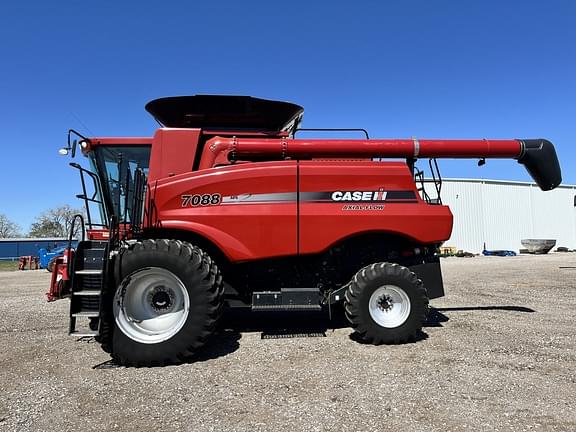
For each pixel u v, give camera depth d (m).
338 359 5.07
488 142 6.68
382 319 5.73
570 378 4.38
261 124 6.96
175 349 5.00
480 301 9.38
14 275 22.86
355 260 6.38
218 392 4.12
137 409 3.75
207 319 5.09
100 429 3.38
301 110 6.77
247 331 6.55
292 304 5.89
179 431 3.33
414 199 6.09
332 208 5.92
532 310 8.20
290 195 5.88
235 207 5.78
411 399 3.88
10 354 5.51
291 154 6.26
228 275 6.16
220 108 6.66
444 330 6.49
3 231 80.19
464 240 40.81
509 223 42.44
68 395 4.09
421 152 6.48
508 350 5.38
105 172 6.45
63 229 79.44
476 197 41.50
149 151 6.54
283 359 5.11
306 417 3.54
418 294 5.76
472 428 3.32
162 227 5.65
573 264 21.75
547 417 3.50
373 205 6.00
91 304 5.13
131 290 5.16
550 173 6.83
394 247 6.44
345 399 3.89
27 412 3.71
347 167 6.02
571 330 6.46
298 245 5.83
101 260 5.23
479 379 4.36
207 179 5.78
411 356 5.16
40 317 8.10
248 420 3.50
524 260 27.16
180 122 6.95
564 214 44.78
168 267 5.12
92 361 5.21
